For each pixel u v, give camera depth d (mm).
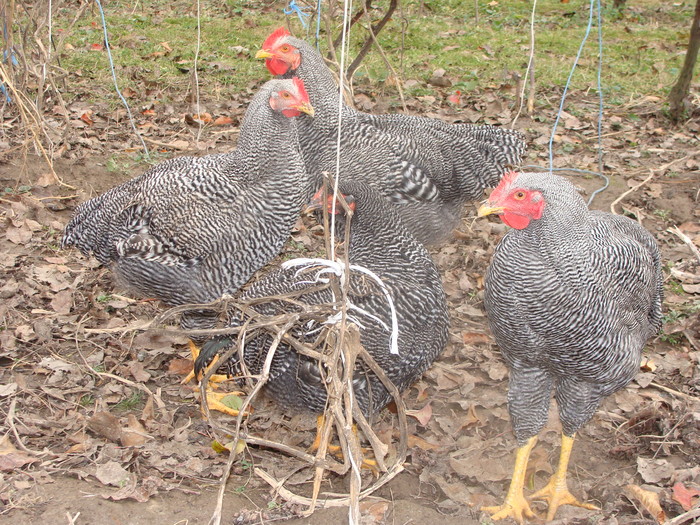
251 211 1388
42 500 1176
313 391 1267
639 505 1247
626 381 1225
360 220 1332
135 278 1422
